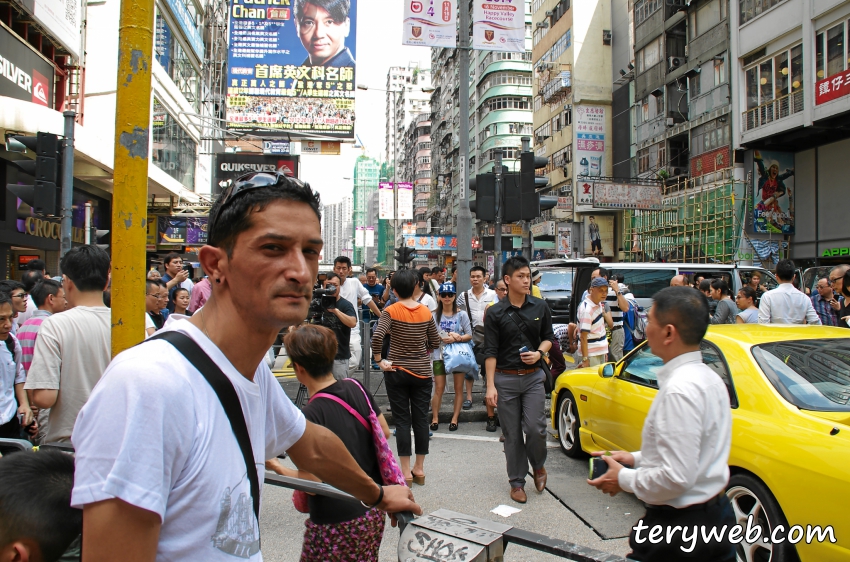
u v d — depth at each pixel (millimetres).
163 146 17984
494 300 7770
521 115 47031
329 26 21125
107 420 988
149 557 982
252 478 1156
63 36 12438
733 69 21297
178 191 19031
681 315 2297
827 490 2816
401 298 5066
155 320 5422
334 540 2471
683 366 2297
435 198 70062
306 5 21062
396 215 33219
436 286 9281
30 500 1272
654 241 26578
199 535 1050
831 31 17234
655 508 2297
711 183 22641
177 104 19391
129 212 2631
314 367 2805
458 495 4734
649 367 4578
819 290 7113
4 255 11469
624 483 2316
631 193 24703
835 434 2961
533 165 8062
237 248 1156
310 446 1669
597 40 32062
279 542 3877
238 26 20891
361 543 2490
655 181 25984
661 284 12039
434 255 65375
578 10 32031
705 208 22641
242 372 1218
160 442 994
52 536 1280
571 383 5621
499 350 4754
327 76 21062
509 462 4656
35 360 3105
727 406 2283
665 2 26188
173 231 20250
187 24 20250
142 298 2654
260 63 20938
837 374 3553
